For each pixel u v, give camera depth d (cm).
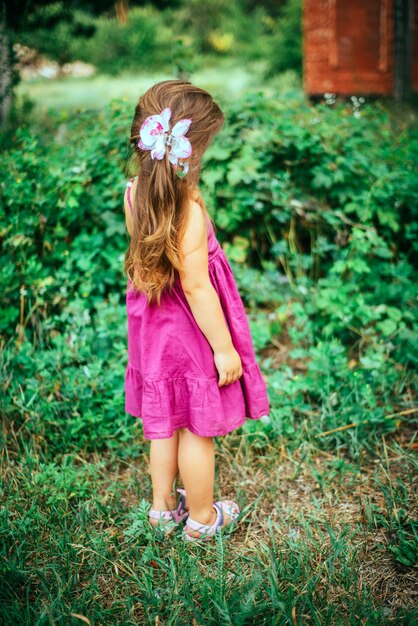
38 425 263
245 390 210
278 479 248
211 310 189
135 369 212
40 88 816
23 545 212
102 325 296
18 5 475
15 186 300
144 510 212
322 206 360
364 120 388
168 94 184
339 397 283
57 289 314
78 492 234
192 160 187
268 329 338
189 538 215
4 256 307
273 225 376
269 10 1664
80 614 183
